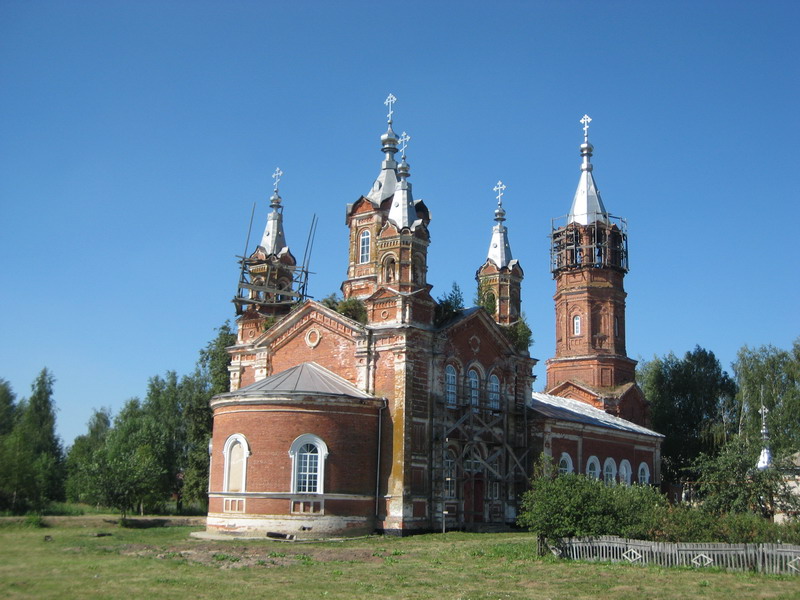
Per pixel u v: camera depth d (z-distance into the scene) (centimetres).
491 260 6072
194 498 6900
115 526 5291
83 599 2255
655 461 7062
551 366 7725
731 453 4116
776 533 3091
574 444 5972
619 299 7731
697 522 3219
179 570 2886
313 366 4981
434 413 4822
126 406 8675
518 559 3284
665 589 2558
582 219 7756
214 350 7306
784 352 7662
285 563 3148
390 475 4588
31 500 6794
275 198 6222
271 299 5775
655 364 9312
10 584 2516
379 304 4891
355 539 4250
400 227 4922
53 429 9944
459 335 5169
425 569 3011
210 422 7100
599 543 3209
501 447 5391
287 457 4400
